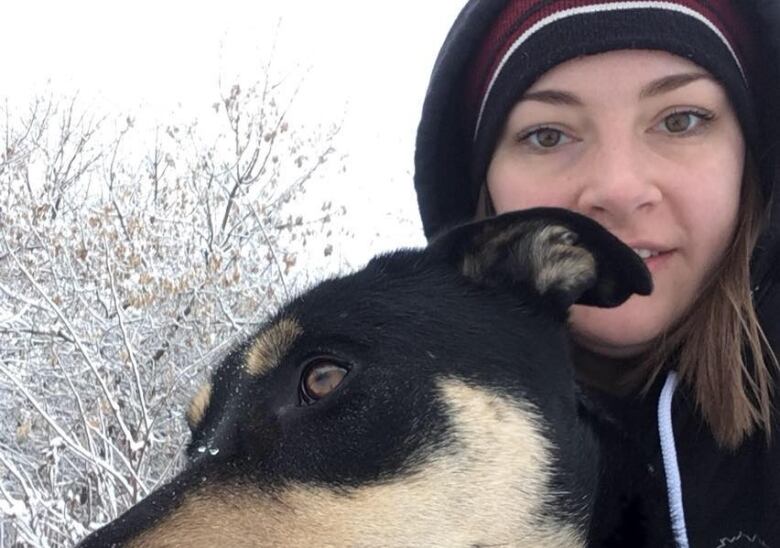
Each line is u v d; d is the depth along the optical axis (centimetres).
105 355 90
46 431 83
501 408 32
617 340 38
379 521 29
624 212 37
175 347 92
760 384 36
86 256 95
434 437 31
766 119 40
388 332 32
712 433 36
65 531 64
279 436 30
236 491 30
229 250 111
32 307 91
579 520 33
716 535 35
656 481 36
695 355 37
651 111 38
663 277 38
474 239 35
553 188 40
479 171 44
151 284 95
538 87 39
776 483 34
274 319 34
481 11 42
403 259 35
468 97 45
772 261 39
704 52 37
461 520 30
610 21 37
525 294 35
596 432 36
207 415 36
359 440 30
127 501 66
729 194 38
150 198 123
